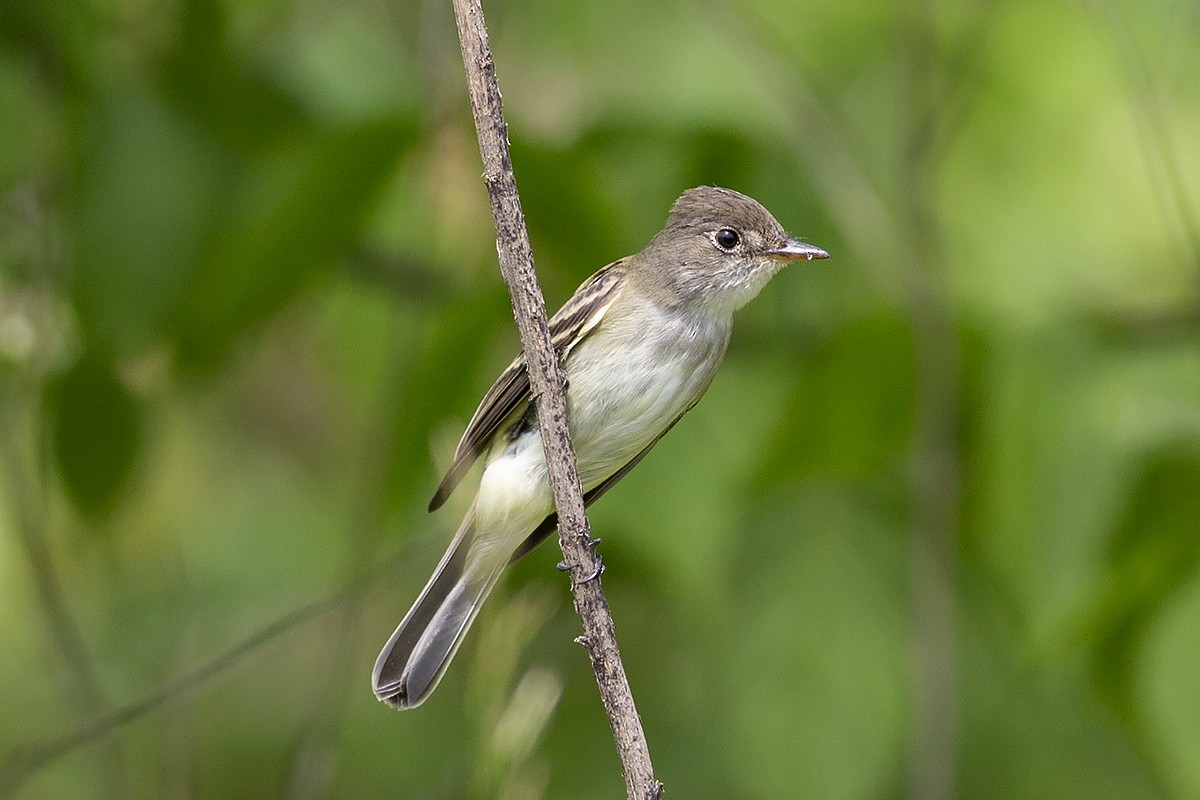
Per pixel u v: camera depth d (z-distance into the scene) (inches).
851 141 477.7
